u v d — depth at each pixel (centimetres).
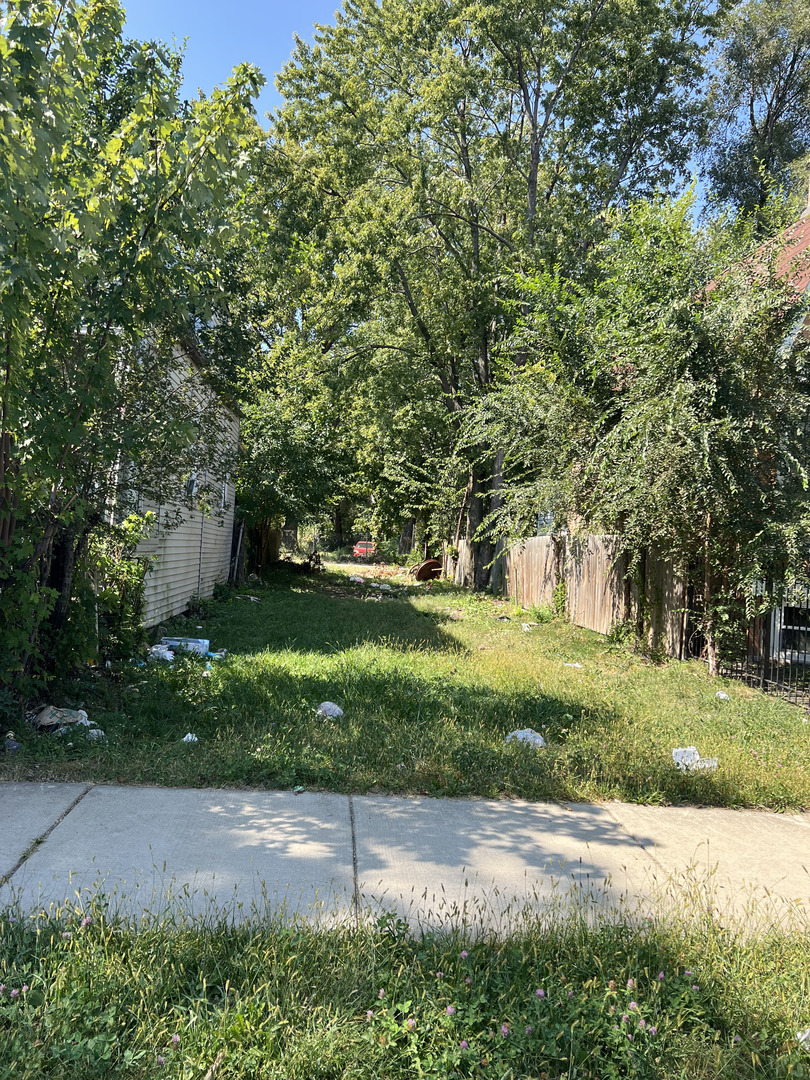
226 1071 247
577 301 1275
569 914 362
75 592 693
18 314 515
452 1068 256
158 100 546
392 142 2231
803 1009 302
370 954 310
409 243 2138
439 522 3081
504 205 2500
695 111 2355
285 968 296
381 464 3164
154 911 343
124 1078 241
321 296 2291
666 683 961
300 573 3012
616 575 1346
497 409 1479
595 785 557
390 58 2414
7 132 458
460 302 2331
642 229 1070
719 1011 296
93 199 539
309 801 500
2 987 269
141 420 704
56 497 654
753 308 920
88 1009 265
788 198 1038
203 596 1678
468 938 330
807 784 578
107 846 410
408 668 950
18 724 576
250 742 596
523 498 1394
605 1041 275
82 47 555
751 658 1111
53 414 562
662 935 341
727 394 928
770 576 924
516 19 2041
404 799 516
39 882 365
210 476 1545
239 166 598
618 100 2280
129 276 576
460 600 2103
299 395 2339
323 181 2473
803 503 881
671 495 995
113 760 537
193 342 870
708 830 495
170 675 811
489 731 686
